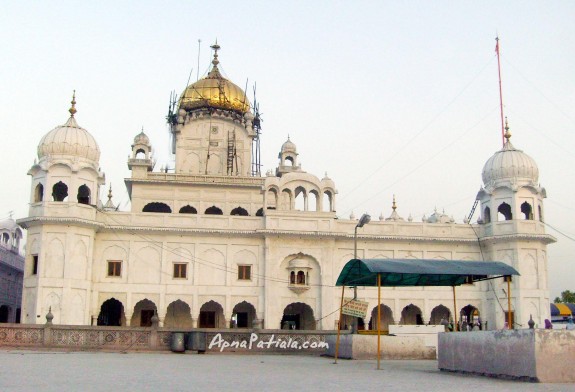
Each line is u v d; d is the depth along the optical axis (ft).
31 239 135.54
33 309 130.21
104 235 141.08
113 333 94.73
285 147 182.50
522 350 51.55
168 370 58.08
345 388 43.60
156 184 163.43
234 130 179.11
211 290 142.31
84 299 133.90
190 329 95.81
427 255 152.15
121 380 46.68
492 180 154.71
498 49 166.30
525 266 147.13
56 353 85.05
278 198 152.05
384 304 148.56
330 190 155.53
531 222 149.18
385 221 152.25
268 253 144.15
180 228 142.61
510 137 160.35
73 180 137.18
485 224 154.81
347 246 150.20
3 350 88.58
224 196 165.48
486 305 151.84
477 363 57.82
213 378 50.24
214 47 195.42
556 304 184.55
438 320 156.25
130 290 139.44
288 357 90.17
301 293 145.28
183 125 177.17
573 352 50.67
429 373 60.59
